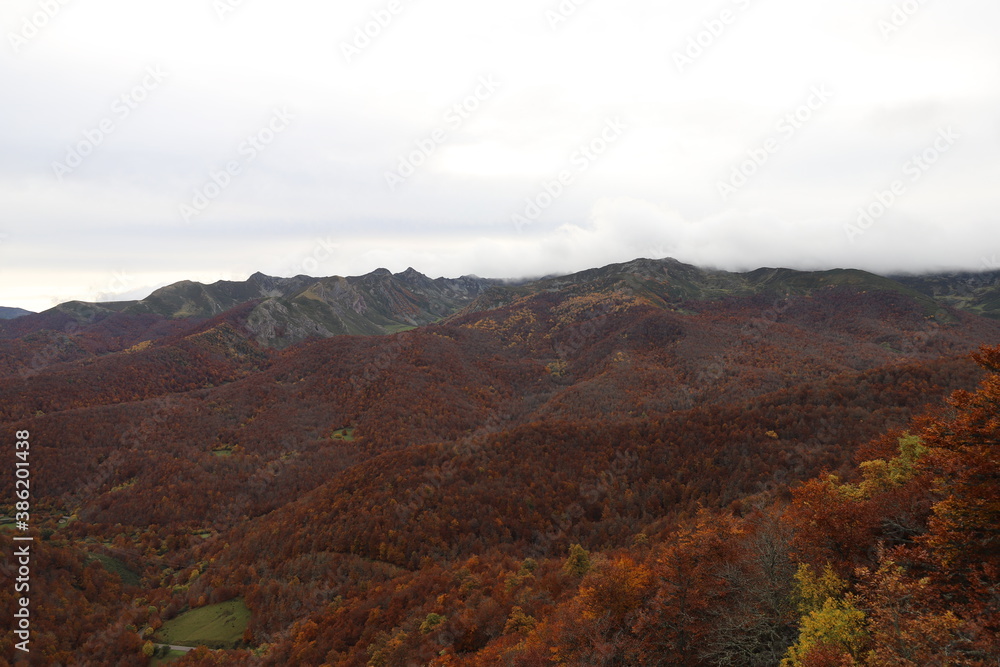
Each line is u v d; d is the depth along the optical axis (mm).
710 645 33812
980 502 26641
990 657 19984
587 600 45375
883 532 32719
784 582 33094
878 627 23750
